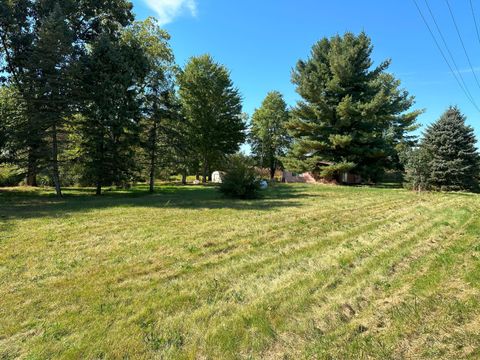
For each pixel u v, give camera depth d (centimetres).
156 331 295
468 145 2030
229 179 1477
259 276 438
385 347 267
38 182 2339
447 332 286
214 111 3003
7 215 924
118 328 299
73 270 457
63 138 1788
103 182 1736
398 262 486
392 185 2686
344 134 2453
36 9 1608
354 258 511
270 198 1474
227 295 375
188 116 2847
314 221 850
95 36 1869
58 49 1474
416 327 296
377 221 844
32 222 808
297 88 2573
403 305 338
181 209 1080
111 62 1611
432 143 2105
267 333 292
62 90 1538
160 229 742
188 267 475
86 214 954
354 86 2531
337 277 428
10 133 1487
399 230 720
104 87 1569
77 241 622
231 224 806
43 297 365
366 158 2611
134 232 709
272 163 4469
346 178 3073
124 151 1819
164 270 463
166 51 2277
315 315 324
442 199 1409
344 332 292
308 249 574
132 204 1232
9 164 1620
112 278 427
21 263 482
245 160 1525
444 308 327
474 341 271
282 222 834
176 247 585
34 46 1502
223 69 2972
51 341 277
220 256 535
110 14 1895
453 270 436
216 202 1304
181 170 2806
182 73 2838
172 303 353
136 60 1795
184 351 266
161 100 1922
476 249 537
